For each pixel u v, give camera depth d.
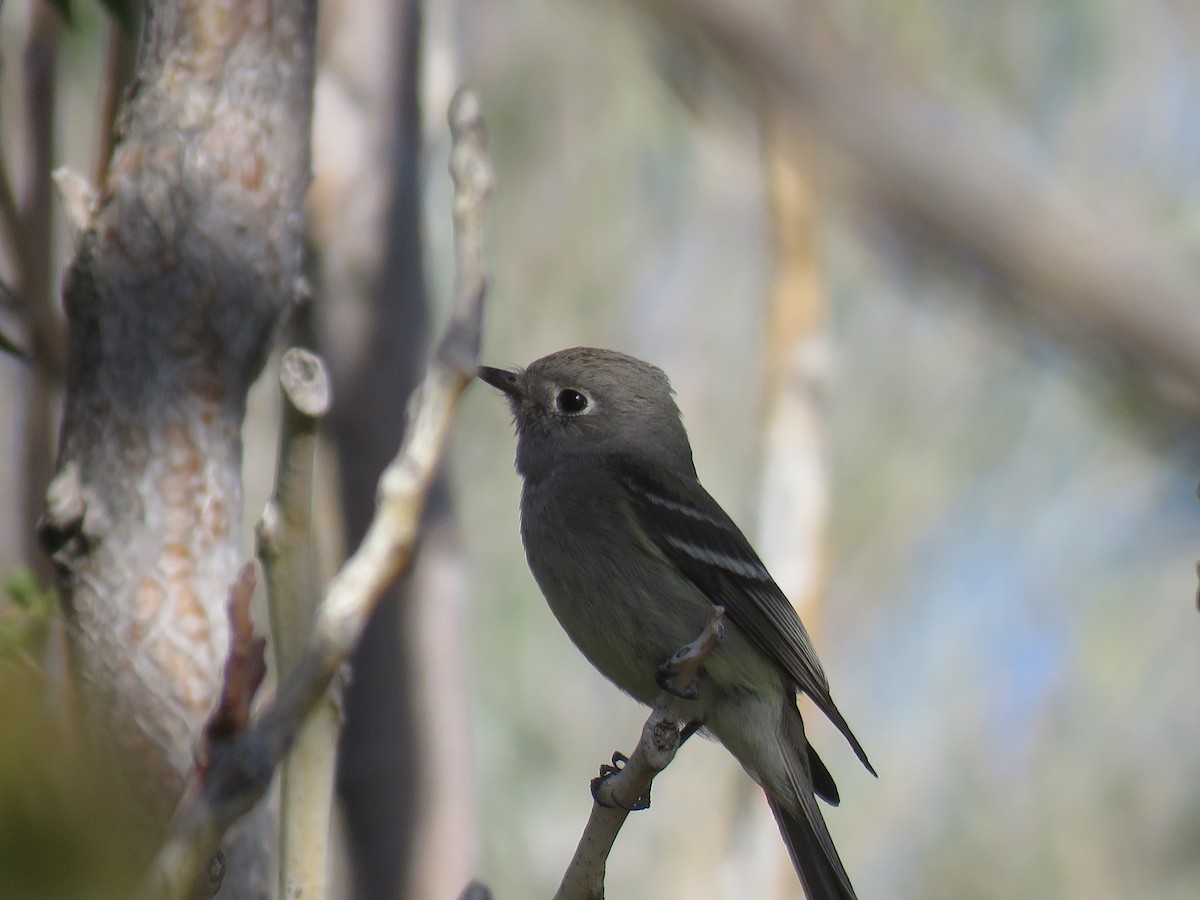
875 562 17.75
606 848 6.50
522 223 16.81
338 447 9.82
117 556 6.27
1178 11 14.73
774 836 11.86
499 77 16.84
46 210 9.38
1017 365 17.47
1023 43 15.04
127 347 6.41
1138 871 17.67
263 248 6.64
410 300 10.05
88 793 3.59
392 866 9.21
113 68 8.40
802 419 12.09
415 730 9.35
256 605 9.29
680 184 17.22
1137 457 17.52
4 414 9.35
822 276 12.29
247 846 6.16
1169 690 18.11
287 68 6.80
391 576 4.44
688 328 17.20
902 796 17.78
